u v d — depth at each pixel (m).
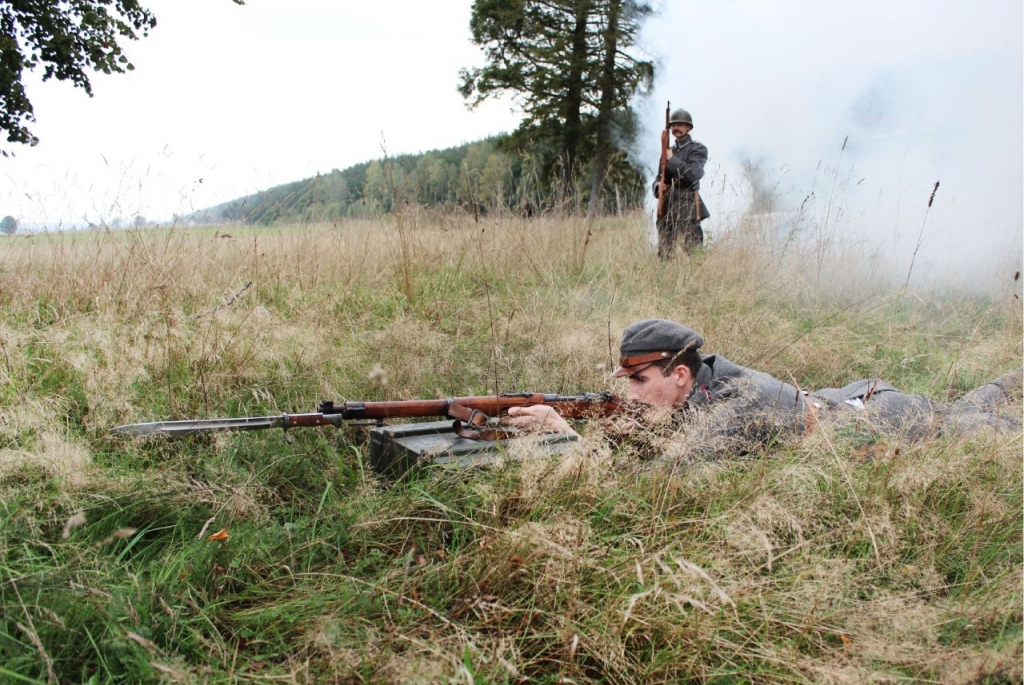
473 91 36.16
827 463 2.97
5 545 2.42
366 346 4.83
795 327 5.94
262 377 4.16
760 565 2.39
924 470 2.94
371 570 2.68
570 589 2.34
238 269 6.19
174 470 3.15
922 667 2.15
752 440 3.21
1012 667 2.10
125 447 3.28
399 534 2.87
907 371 5.07
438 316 5.86
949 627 2.36
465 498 2.93
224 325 4.70
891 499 2.86
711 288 6.93
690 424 3.08
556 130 33.78
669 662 2.14
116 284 5.05
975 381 4.33
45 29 12.15
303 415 3.10
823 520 2.72
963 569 2.69
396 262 6.77
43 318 4.65
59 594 2.21
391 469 3.32
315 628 2.20
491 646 2.21
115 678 2.03
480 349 4.93
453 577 2.51
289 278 6.31
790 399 3.37
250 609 2.35
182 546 2.62
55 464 2.85
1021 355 4.60
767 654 2.14
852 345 5.51
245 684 2.01
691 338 3.40
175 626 2.17
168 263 5.51
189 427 2.98
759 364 4.95
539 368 4.43
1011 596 2.41
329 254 6.89
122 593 2.25
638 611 2.24
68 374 3.79
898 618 2.26
